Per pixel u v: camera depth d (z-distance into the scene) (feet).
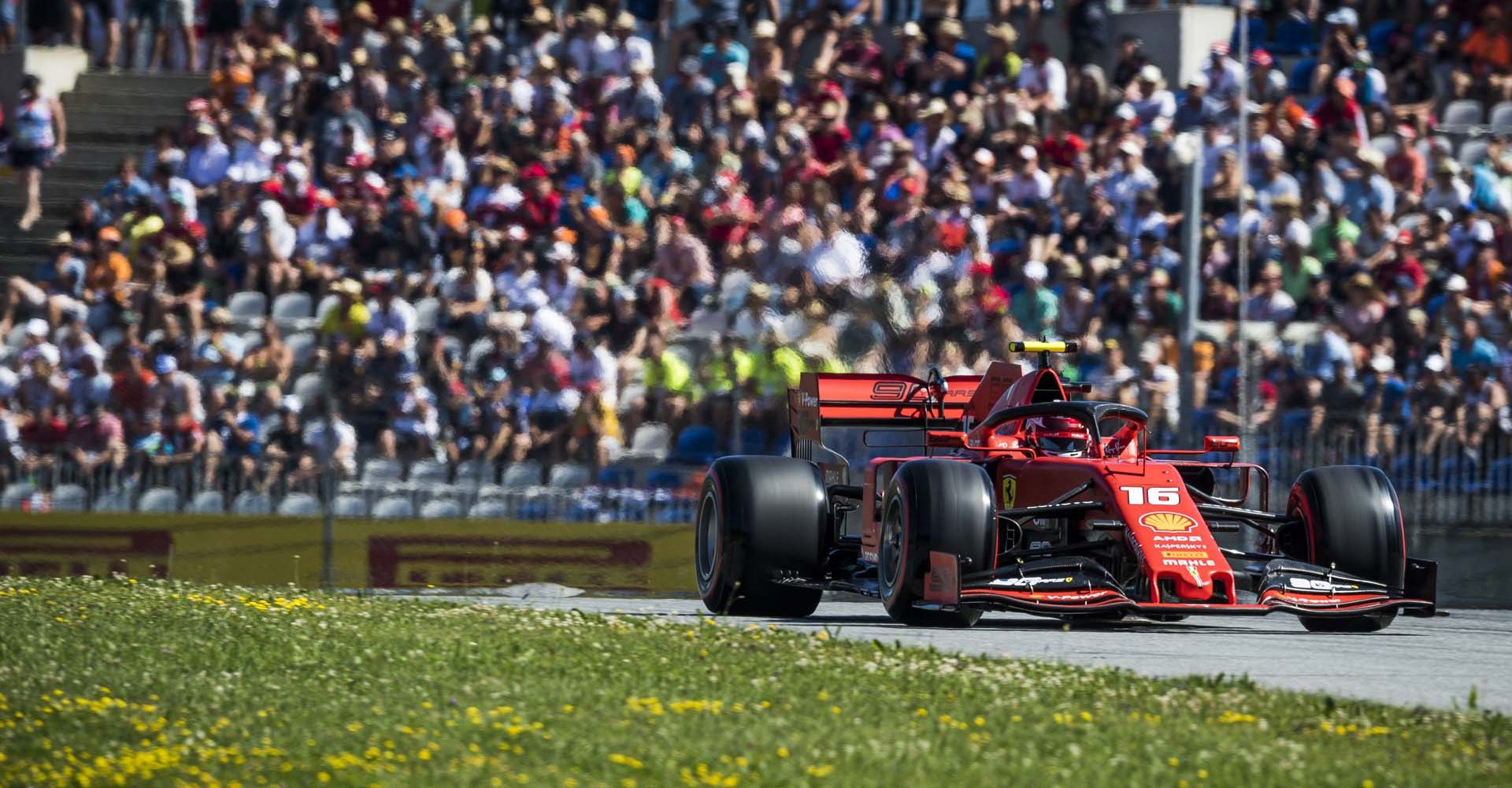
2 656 92.53
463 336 219.61
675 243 227.20
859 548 131.23
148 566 178.60
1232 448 125.80
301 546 177.88
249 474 180.86
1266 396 198.39
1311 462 175.01
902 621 115.44
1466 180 236.22
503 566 177.37
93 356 214.69
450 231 237.04
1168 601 108.88
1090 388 130.82
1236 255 222.69
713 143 239.91
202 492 180.96
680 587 175.73
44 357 214.90
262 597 129.90
